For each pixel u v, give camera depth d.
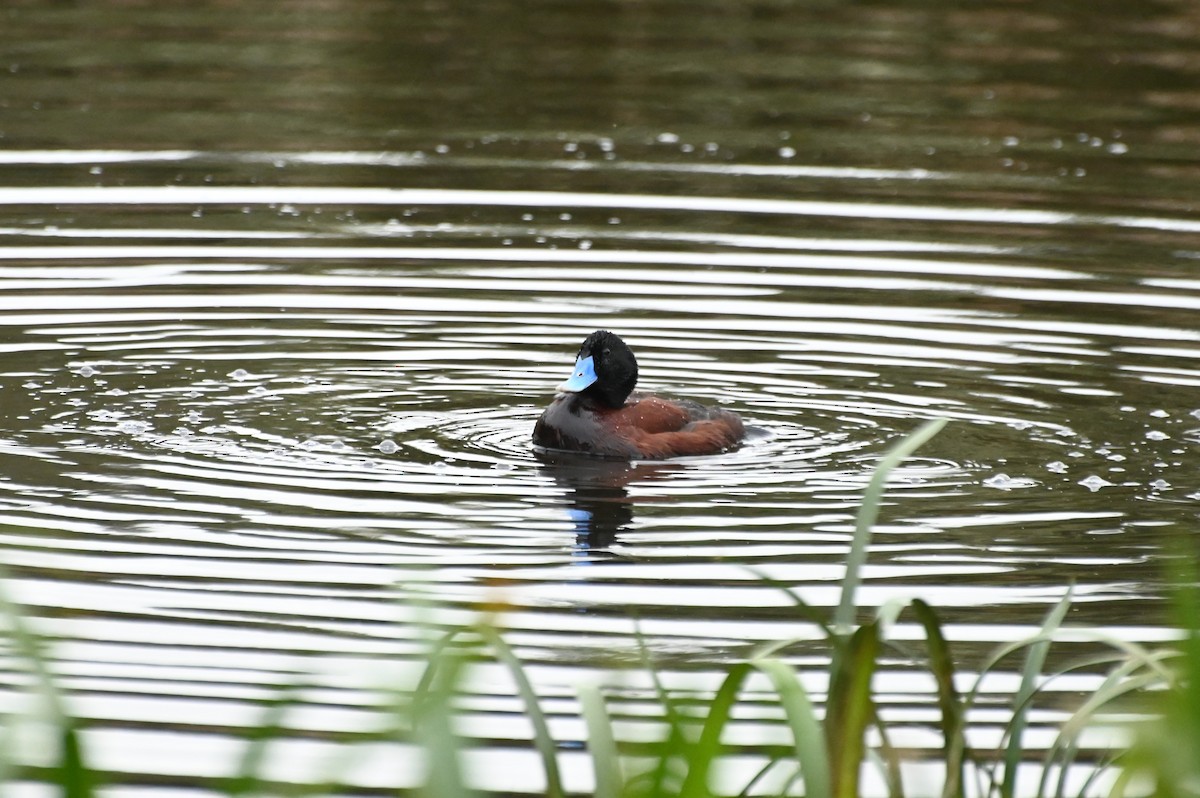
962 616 10.47
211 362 15.58
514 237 19.22
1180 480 13.06
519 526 11.91
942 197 20.78
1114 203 20.59
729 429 13.98
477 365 15.84
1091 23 29.58
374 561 11.10
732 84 25.67
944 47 27.91
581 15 29.91
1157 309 17.14
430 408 14.71
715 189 20.95
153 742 8.66
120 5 29.70
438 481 12.86
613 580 10.92
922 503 12.55
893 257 18.66
